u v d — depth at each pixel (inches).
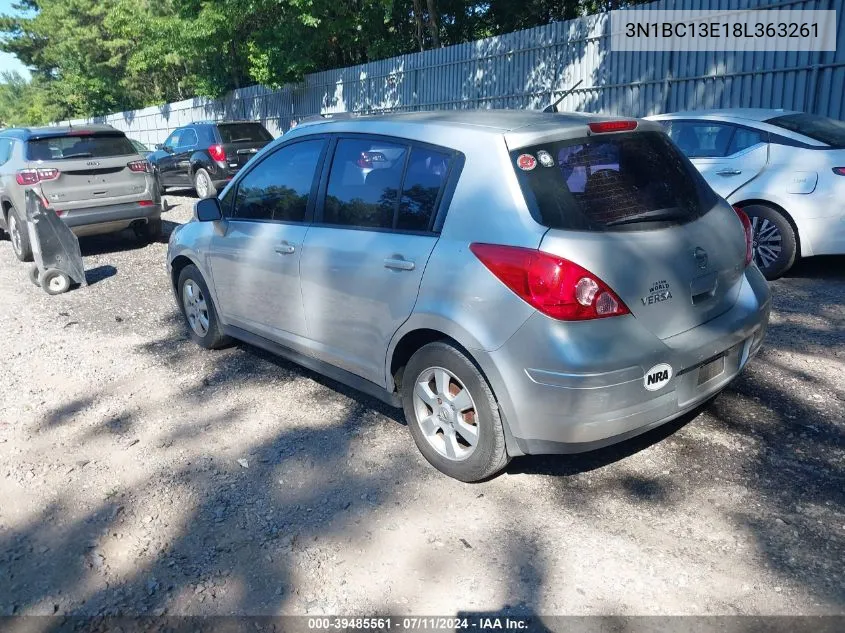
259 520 134.4
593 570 115.7
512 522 129.5
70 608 114.1
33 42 1777.8
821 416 161.5
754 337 147.7
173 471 153.7
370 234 151.1
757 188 268.7
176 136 667.4
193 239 214.1
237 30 857.5
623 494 136.2
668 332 128.3
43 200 308.5
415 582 115.6
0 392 201.9
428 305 135.0
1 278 353.7
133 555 126.3
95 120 1557.6
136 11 955.3
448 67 630.5
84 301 298.5
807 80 386.6
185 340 240.7
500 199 127.1
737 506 130.4
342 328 160.2
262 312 189.0
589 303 118.3
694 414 165.5
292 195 177.0
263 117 920.3
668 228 132.2
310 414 178.4
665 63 456.4
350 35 810.2
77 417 183.3
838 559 115.0
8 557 127.4
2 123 2984.7
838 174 253.0
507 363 123.9
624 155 139.0
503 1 791.1
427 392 144.4
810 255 263.9
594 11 752.3
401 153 148.9
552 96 541.3
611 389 120.5
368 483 144.9
